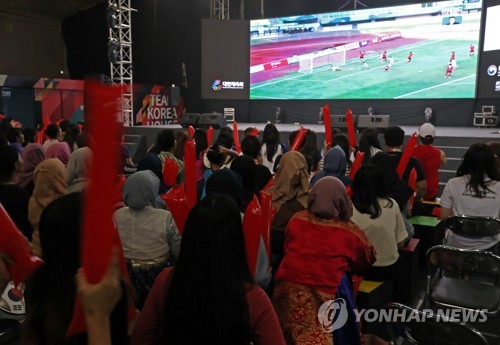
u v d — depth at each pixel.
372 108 13.10
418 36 11.67
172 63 17.39
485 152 3.09
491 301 2.72
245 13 16.08
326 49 12.89
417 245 3.77
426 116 12.32
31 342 1.04
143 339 1.26
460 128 11.64
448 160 8.51
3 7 15.75
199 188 3.90
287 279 2.18
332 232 2.17
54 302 1.02
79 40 18.20
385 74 12.26
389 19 11.99
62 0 16.48
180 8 16.95
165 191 3.59
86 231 0.57
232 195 2.19
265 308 1.18
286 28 13.24
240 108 15.66
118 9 11.17
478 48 10.87
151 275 2.22
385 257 2.93
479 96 11.03
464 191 3.14
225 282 1.11
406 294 3.61
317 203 2.22
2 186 2.64
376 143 4.74
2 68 15.95
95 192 0.54
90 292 0.68
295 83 13.39
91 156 0.52
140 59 17.75
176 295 1.13
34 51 17.17
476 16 10.80
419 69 11.78
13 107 12.02
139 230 2.24
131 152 10.88
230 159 4.18
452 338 1.86
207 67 13.70
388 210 2.89
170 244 2.27
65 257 1.05
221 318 1.10
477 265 2.63
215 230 1.12
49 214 1.07
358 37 12.48
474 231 3.04
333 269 2.12
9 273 1.09
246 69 13.71
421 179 3.95
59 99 13.18
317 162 4.55
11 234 1.06
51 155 4.45
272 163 4.96
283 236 2.82
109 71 17.94
